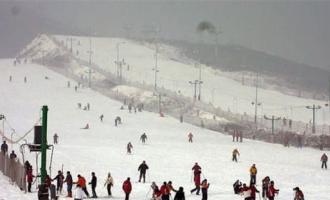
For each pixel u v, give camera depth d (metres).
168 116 183.38
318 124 196.25
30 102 192.12
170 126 166.38
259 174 98.75
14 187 71.06
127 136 146.12
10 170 77.00
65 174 88.44
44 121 59.38
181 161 110.50
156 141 139.38
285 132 165.62
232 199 69.19
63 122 162.62
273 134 162.25
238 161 114.19
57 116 171.38
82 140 135.12
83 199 68.38
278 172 102.00
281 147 145.75
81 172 91.94
